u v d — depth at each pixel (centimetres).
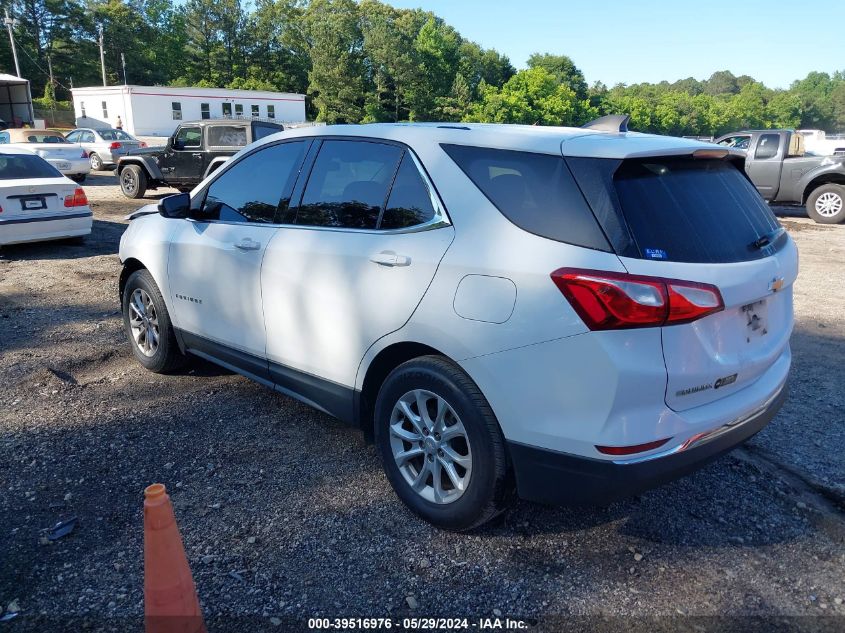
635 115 11275
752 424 289
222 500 329
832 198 1362
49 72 7750
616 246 248
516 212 273
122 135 2473
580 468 255
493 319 266
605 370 243
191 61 8425
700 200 278
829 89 19700
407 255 298
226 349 412
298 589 268
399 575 277
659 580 276
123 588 266
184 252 430
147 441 388
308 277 342
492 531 307
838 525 316
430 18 8562
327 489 341
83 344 561
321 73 7144
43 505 321
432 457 302
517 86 8688
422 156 312
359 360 324
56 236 954
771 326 303
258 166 402
